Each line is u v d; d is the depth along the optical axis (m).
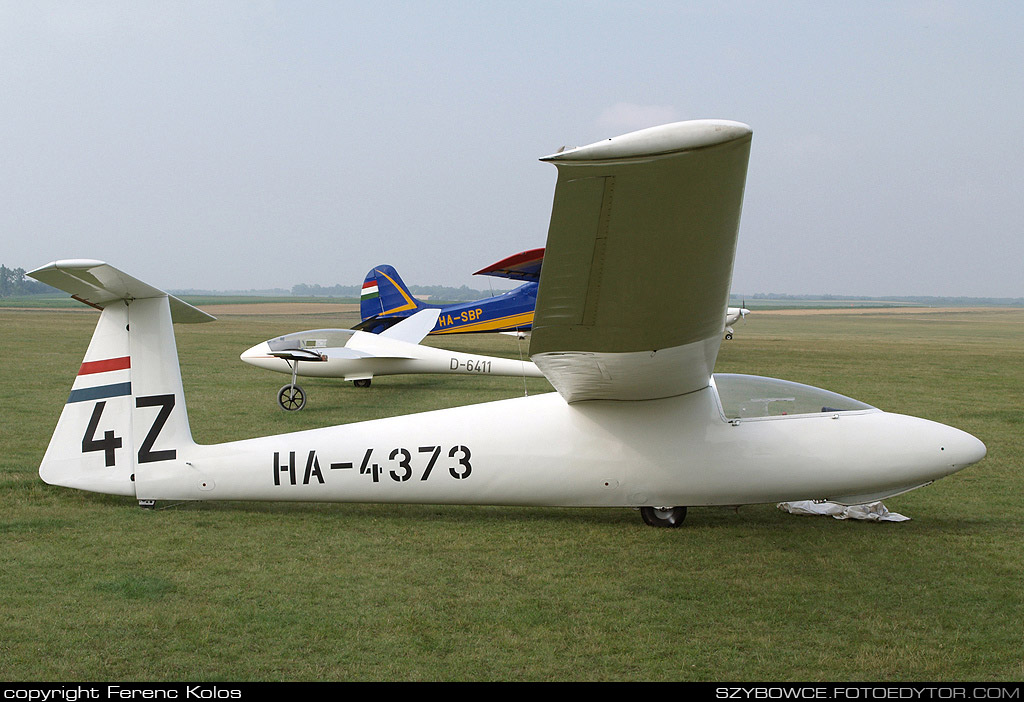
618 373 5.01
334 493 6.04
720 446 5.86
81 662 3.71
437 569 5.08
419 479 5.99
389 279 25.17
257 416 11.68
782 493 5.92
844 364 21.67
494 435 6.00
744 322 62.59
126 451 6.03
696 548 5.58
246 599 4.52
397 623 4.23
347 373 14.38
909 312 103.00
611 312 3.91
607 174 2.81
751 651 3.95
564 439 5.95
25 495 6.48
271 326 42.53
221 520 5.98
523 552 5.45
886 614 4.43
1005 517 6.53
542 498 6.00
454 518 6.23
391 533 5.80
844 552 5.52
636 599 4.61
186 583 4.73
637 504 5.96
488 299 25.34
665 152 2.69
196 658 3.78
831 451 5.84
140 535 5.59
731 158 2.79
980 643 4.06
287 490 6.04
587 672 3.71
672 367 4.97
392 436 6.05
